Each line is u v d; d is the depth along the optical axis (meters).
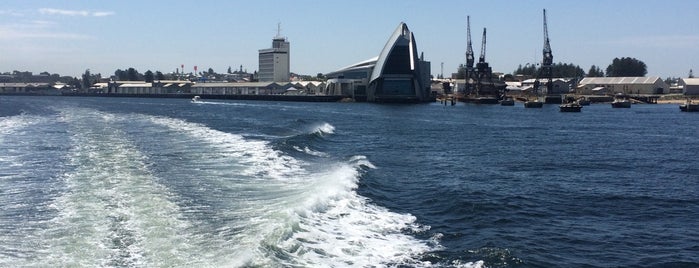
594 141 55.44
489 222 21.39
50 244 15.45
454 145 49.53
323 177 27.52
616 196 26.73
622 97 174.88
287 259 15.00
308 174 28.58
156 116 82.81
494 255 17.34
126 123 64.81
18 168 28.78
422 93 178.38
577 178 31.80
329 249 16.44
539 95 187.25
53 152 35.38
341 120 85.25
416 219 21.36
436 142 52.06
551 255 17.75
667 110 132.50
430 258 16.80
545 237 19.64
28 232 16.56
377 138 55.19
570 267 16.75
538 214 22.92
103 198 20.95
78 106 126.56
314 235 17.50
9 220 17.95
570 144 52.06
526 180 30.80
